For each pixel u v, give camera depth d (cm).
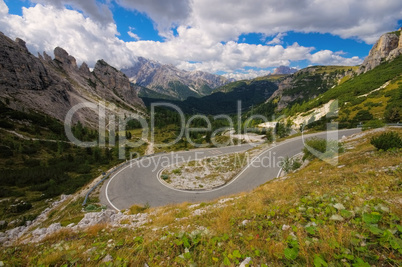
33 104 11288
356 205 507
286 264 329
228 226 600
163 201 2888
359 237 333
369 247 318
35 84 12531
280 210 640
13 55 12031
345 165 1447
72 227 1066
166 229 763
